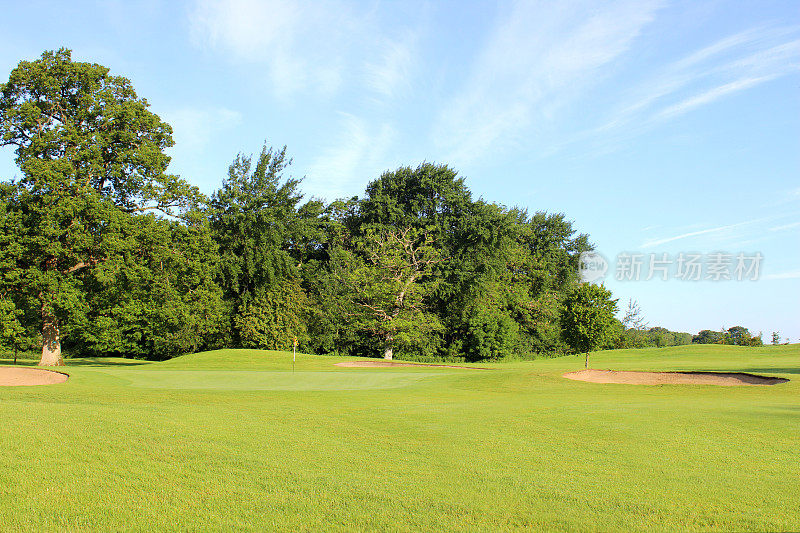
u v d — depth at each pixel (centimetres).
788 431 1065
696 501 680
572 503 677
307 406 1446
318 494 706
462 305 5503
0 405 1226
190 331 4875
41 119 3131
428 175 5316
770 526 598
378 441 999
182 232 3606
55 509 640
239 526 609
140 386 2067
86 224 3103
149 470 783
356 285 5059
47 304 3003
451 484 752
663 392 2058
